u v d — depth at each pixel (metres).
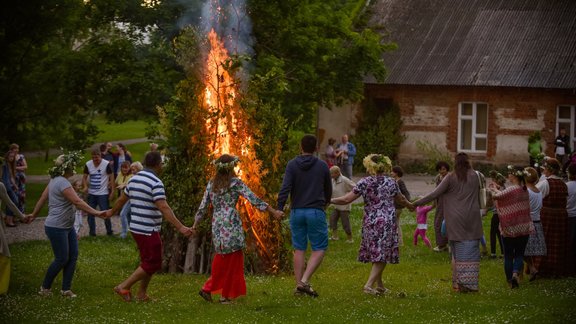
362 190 13.12
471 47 41.31
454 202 13.22
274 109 15.98
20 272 15.47
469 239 13.20
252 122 15.73
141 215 12.23
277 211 12.61
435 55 41.50
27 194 32.81
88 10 30.83
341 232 22.50
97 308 11.88
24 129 32.88
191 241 15.58
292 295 13.00
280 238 15.66
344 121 42.84
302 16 32.03
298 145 16.28
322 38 32.09
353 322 10.92
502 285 14.32
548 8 42.03
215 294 13.27
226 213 12.31
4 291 12.85
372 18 43.84
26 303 12.17
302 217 12.80
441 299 12.68
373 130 42.00
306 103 32.16
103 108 29.56
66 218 12.83
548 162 15.24
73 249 13.02
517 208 13.83
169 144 15.69
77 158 12.88
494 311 11.66
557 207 15.05
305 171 12.82
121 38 30.55
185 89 15.98
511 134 40.25
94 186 21.33
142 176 12.28
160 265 12.47
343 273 15.87
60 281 14.50
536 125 39.81
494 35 41.53
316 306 12.04
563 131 37.22
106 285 14.17
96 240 20.58
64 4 29.83
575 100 39.19
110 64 30.00
